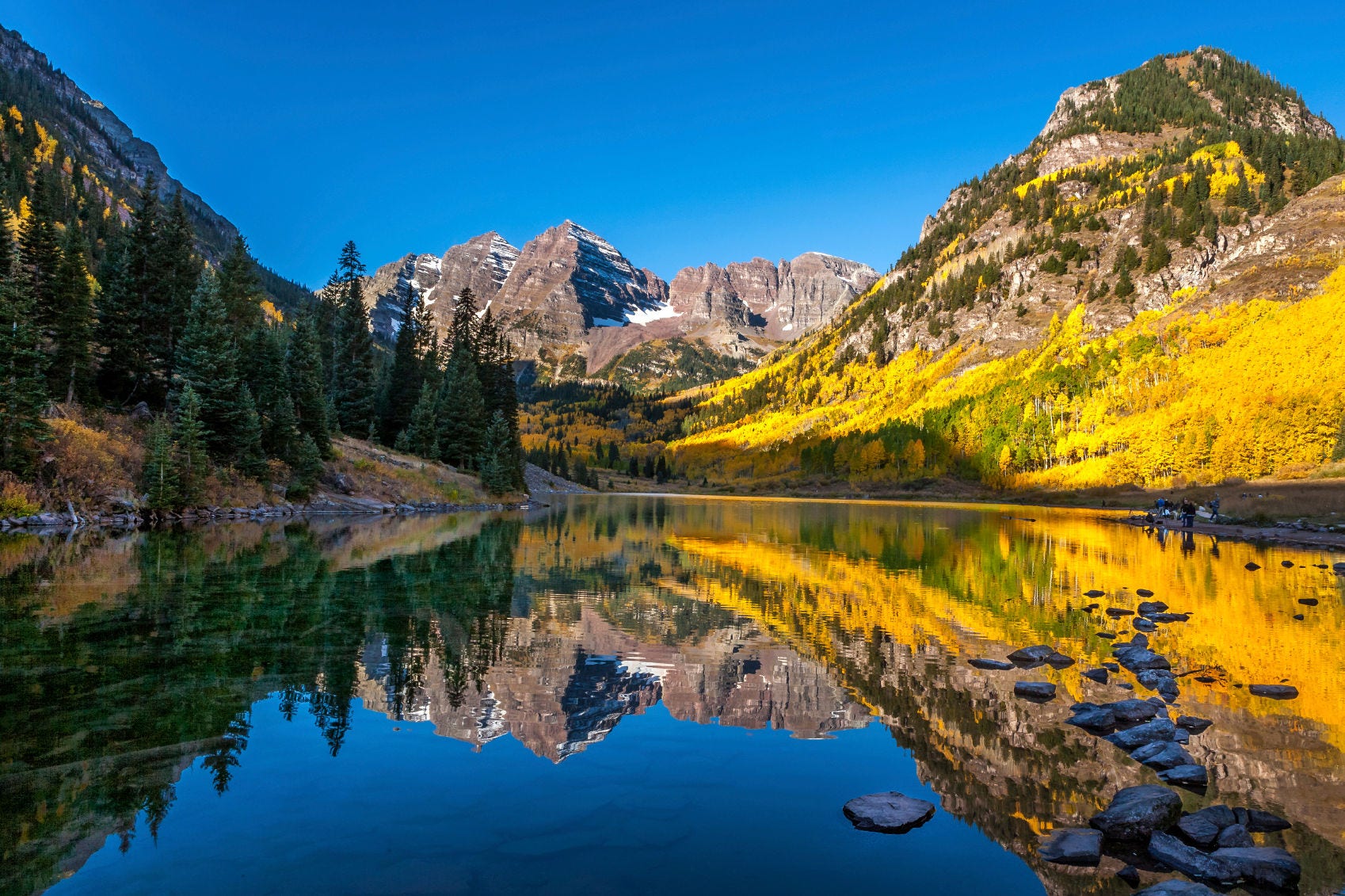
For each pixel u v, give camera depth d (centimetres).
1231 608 2092
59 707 1040
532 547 3725
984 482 15225
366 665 1337
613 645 1570
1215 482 10075
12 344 3862
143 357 5509
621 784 838
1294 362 11181
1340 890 613
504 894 580
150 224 5644
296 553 3077
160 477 4388
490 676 1299
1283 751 964
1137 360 15212
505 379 10331
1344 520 5356
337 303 8112
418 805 763
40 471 3934
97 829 687
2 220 4266
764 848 684
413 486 7175
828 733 1033
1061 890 611
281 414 5747
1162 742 960
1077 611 2050
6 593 1933
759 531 5369
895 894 598
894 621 1888
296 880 596
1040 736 1032
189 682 1186
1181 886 598
